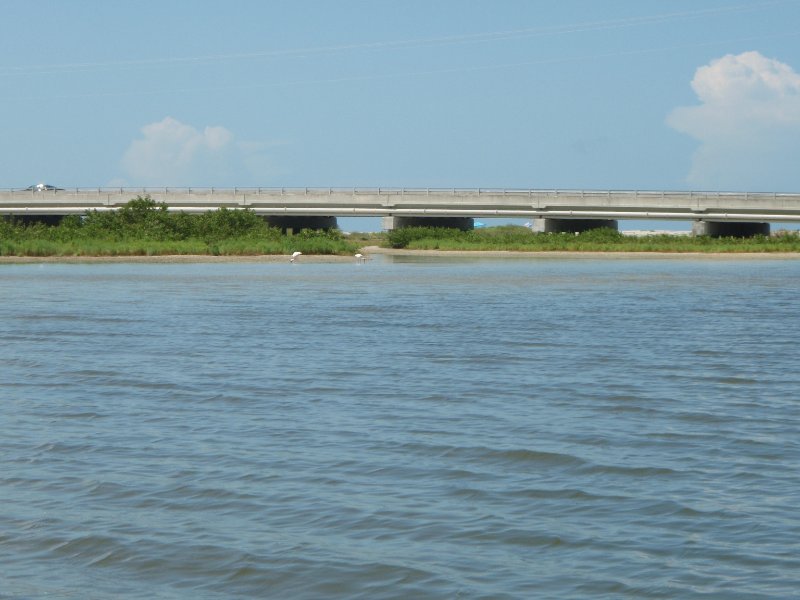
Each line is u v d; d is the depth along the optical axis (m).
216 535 12.77
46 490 14.85
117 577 11.47
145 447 17.62
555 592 10.91
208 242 120.50
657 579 11.23
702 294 59.72
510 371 27.30
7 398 23.02
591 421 19.95
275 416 20.61
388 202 143.50
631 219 136.75
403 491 14.75
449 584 11.16
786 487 14.83
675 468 16.02
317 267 97.12
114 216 127.44
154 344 33.97
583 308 49.41
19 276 81.06
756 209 128.38
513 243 137.50
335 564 11.76
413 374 26.73
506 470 15.96
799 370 27.45
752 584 11.06
